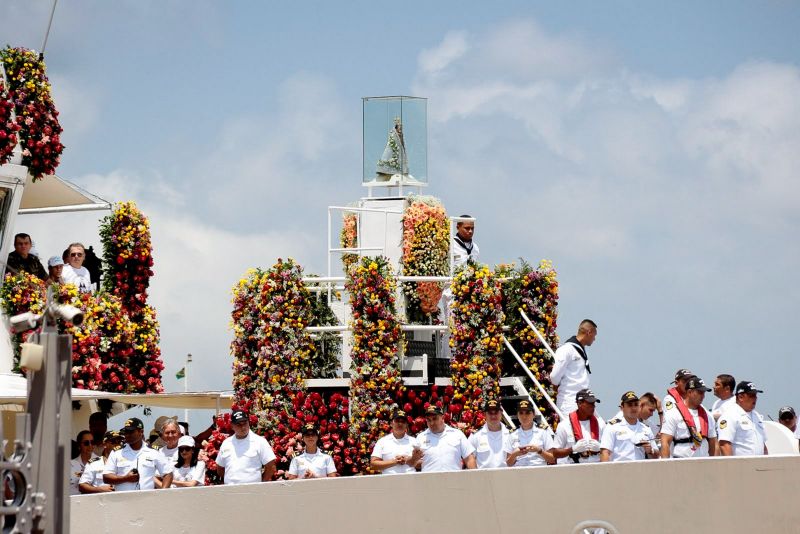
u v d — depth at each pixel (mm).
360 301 61688
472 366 62125
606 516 49094
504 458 52312
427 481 46969
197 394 62469
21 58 68000
